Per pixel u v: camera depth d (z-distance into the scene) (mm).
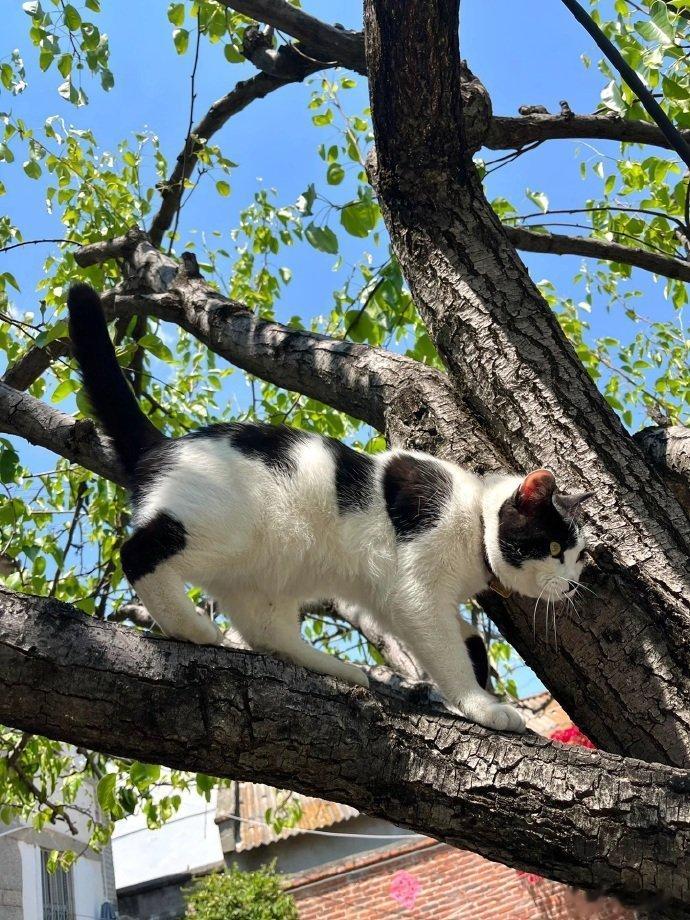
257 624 1056
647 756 844
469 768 757
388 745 760
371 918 3145
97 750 750
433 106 1027
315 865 3568
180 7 1639
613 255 1479
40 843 3240
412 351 1737
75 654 719
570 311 2182
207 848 4547
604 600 893
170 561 913
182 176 1744
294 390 1223
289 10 1223
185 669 735
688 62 1381
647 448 1013
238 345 1242
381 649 1356
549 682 942
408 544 986
